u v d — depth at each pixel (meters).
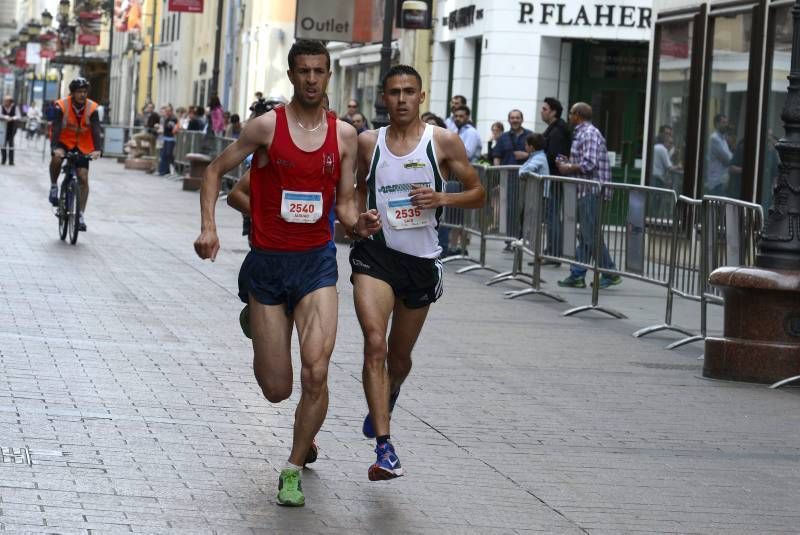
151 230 49.53
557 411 22.03
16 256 37.41
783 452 20.12
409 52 83.12
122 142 124.06
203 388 21.36
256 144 15.76
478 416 21.19
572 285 40.78
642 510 16.41
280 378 16.06
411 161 16.97
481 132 70.69
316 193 15.81
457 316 32.59
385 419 16.23
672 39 48.56
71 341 24.52
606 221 34.12
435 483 16.95
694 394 24.34
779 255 25.86
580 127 43.38
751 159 42.22
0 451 16.50
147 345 24.78
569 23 68.69
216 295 32.44
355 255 17.08
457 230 48.69
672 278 31.17
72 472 15.88
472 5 73.00
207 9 154.88
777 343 25.62
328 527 14.70
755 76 42.06
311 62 15.58
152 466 16.50
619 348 29.27
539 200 37.34
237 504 15.25
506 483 17.25
